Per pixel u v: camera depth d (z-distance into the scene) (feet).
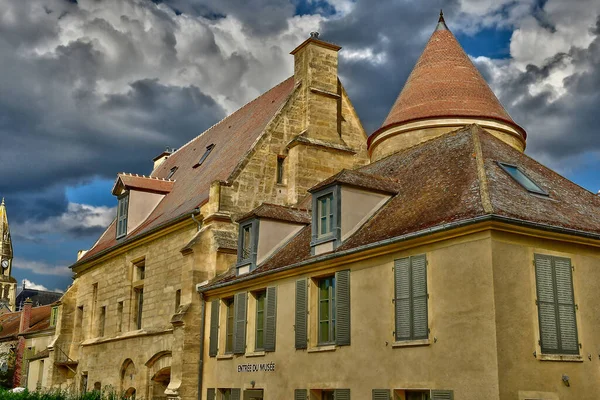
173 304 86.02
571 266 48.75
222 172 92.79
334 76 99.30
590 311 48.75
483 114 89.20
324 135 95.25
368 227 58.70
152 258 94.43
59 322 117.60
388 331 51.01
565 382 45.29
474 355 44.01
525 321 44.86
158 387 89.10
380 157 95.25
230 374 69.97
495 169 55.77
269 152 90.63
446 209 50.60
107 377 100.17
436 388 46.16
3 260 420.36
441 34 101.24
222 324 73.61
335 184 60.44
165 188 109.70
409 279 50.01
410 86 97.45
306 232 70.79
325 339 58.95
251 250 71.31
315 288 60.64
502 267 44.73
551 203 53.78
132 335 93.71
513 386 42.75
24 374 154.61
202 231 81.71
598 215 57.00
